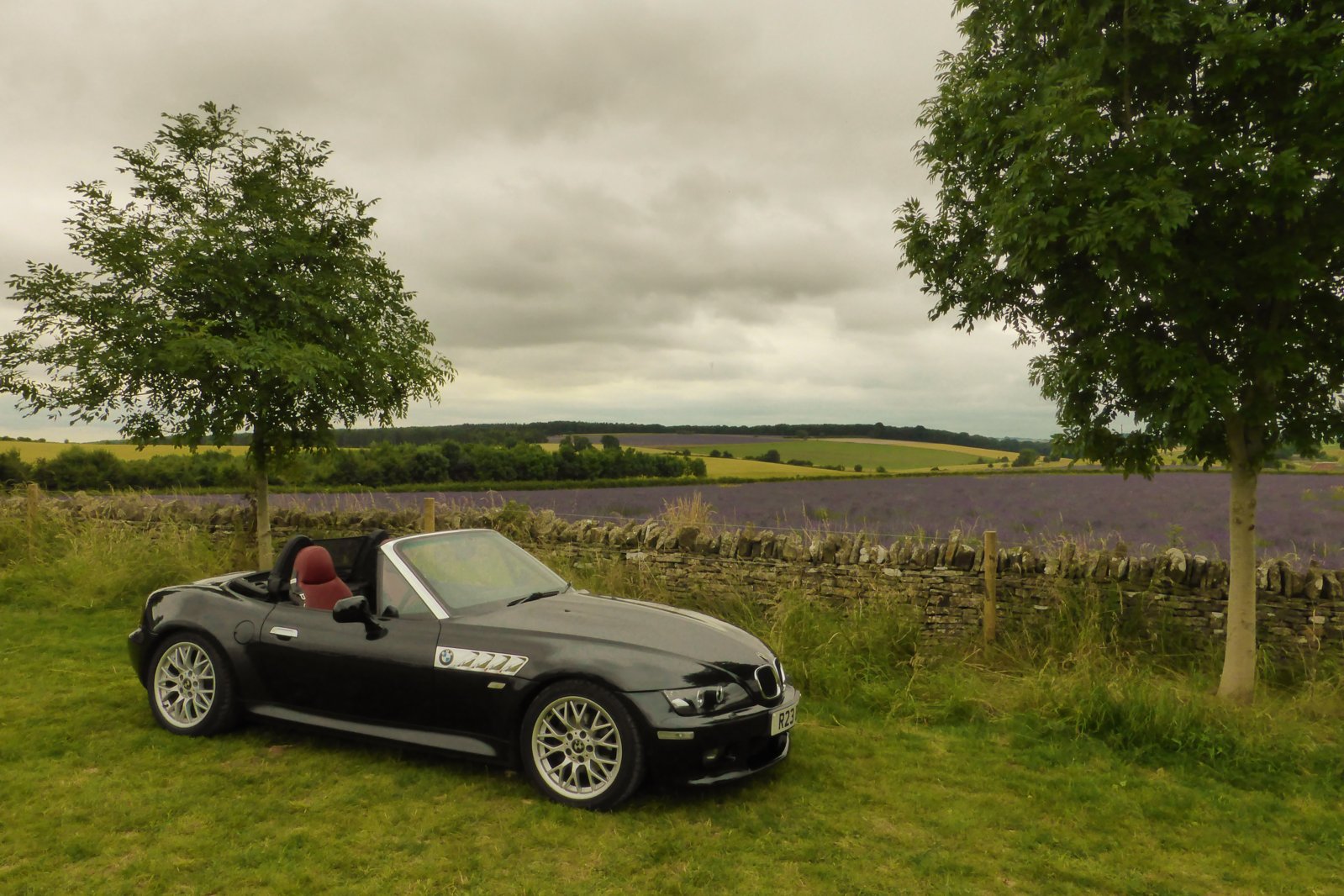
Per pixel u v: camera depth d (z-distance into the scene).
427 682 4.98
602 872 3.91
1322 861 4.30
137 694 6.61
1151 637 8.14
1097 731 6.21
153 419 9.78
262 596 5.78
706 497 29.17
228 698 5.54
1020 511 22.55
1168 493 29.38
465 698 4.89
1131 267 5.79
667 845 4.18
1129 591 8.35
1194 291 5.94
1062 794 5.07
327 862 3.93
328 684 5.26
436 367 11.15
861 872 4.00
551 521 11.36
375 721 5.18
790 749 5.76
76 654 7.93
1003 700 6.80
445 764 5.21
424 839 4.20
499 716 4.82
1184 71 6.12
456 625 5.08
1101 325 6.25
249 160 9.95
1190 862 4.25
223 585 6.04
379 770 5.11
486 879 3.82
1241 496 6.73
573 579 10.34
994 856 4.24
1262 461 6.58
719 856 4.10
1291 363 5.73
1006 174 5.96
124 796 4.64
